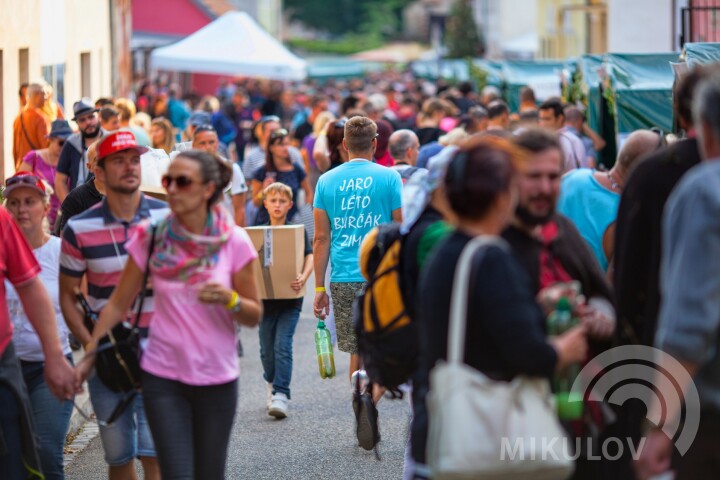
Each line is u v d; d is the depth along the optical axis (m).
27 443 13.34
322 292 20.20
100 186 18.55
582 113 34.94
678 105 11.90
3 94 38.22
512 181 10.57
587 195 16.70
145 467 14.94
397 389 13.69
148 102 68.00
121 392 13.56
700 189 9.72
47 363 13.68
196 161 12.74
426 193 12.92
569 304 10.86
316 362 27.41
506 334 10.12
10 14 38.72
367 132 19.59
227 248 13.02
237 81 119.88
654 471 10.48
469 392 10.10
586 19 94.25
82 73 55.47
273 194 23.03
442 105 37.88
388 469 18.45
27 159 28.47
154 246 12.94
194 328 12.88
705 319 9.66
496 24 191.62
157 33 103.00
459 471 10.05
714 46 25.39
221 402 13.02
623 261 12.18
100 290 14.16
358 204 19.48
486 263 10.24
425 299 10.55
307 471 18.41
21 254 13.56
